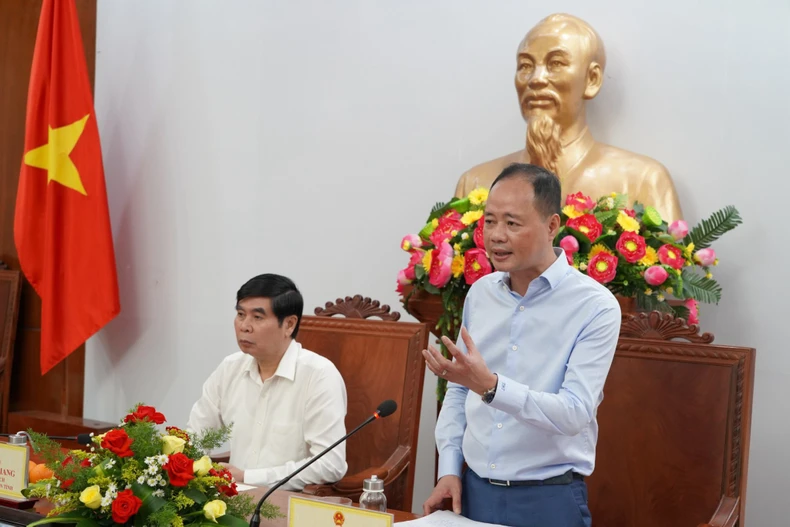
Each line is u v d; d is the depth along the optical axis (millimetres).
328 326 3047
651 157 3318
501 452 1980
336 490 2498
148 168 4734
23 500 1937
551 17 3215
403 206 3938
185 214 4594
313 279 4176
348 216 4086
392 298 3951
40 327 5051
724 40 3256
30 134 4609
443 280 2736
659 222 2826
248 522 1786
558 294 1980
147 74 4754
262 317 2627
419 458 3781
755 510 3133
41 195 4641
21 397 5125
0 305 4949
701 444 2367
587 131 3256
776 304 3137
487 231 1939
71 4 4566
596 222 2670
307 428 2623
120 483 1710
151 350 4688
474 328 2123
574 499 1943
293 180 4250
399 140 3961
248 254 4375
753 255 3184
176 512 1687
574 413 1827
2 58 5141
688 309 2881
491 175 3342
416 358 2850
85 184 4531
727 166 3238
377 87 4027
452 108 3824
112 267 4551
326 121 4168
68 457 1796
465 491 2070
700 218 3277
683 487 2371
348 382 2932
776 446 3109
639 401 2463
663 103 3357
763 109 3182
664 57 3361
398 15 3973
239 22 4441
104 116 4902
